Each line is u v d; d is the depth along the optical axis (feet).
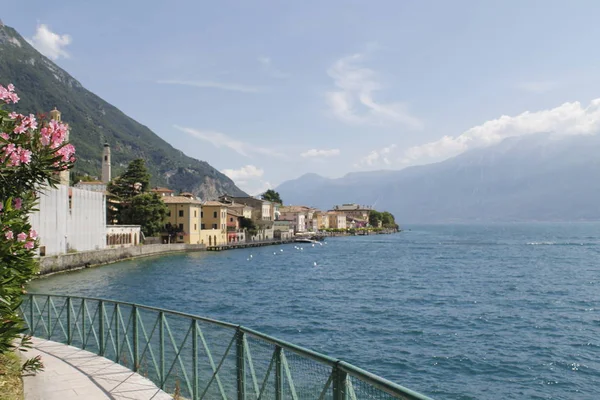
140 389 40.32
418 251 423.23
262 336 29.40
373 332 115.44
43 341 59.11
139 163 404.36
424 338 109.50
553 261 317.83
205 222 455.63
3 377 38.24
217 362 40.98
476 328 119.44
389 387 18.70
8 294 33.58
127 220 375.25
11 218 33.86
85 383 41.78
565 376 83.56
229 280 219.20
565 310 143.64
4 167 36.50
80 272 241.55
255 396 30.27
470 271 257.96
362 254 392.27
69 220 257.14
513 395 75.46
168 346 47.01
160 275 235.40
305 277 232.32
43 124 38.93
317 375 25.41
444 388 78.54
